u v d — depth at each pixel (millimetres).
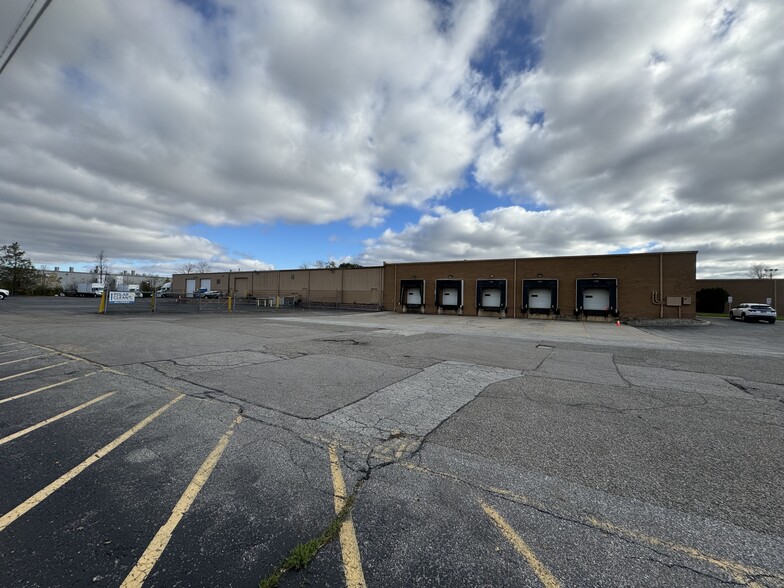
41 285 60094
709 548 2264
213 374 6527
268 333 12914
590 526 2463
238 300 43625
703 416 4742
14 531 2287
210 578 1958
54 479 2918
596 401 5352
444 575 2014
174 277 58250
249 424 4203
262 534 2322
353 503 2680
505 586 1942
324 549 2197
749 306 26391
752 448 3771
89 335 11086
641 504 2742
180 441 3703
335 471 3158
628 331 18203
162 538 2256
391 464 3320
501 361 8523
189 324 15414
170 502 2635
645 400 5430
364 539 2293
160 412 4539
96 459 3277
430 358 8695
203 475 3031
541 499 2787
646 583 1974
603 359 9039
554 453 3604
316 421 4348
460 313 29422
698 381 6695
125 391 5418
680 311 23047
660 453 3635
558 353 9945
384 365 7711
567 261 26016
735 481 3109
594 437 4012
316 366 7418
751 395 5777
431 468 3258
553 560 2139
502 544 2266
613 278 24547
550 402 5281
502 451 3633
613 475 3180
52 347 8945
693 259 22969
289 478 3020
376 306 34562
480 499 2770
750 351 10750
